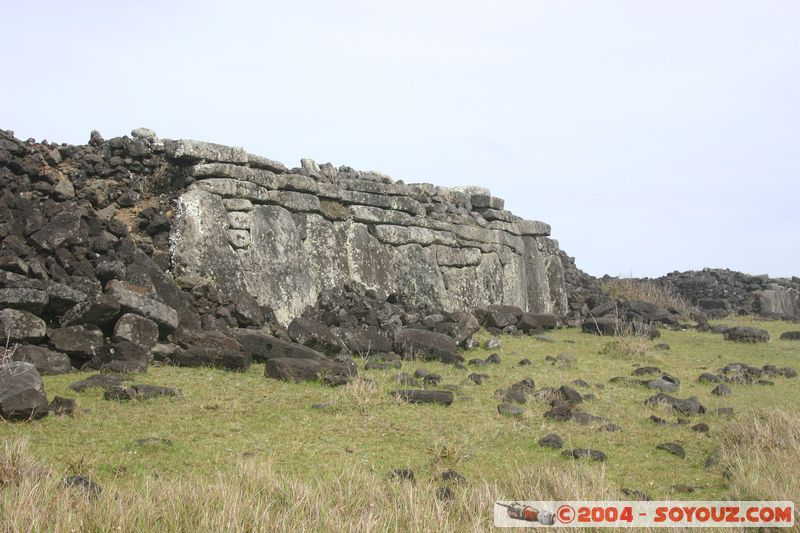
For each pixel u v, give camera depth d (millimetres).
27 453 8164
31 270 12781
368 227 19578
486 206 23172
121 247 14117
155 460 8727
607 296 25797
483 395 12570
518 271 23641
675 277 30938
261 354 13508
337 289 17672
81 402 10484
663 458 10094
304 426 10359
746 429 10727
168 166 16141
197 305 14539
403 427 10609
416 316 17234
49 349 12016
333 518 7086
